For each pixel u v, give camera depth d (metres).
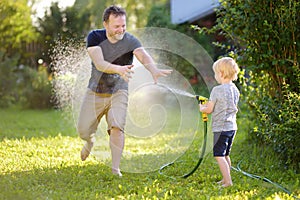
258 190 4.08
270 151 5.34
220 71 4.49
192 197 3.82
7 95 12.03
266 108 5.32
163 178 4.54
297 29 4.96
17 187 4.14
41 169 4.87
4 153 5.80
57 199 3.80
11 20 12.38
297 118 4.64
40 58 12.20
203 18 12.31
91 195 3.91
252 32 5.19
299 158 4.82
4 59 12.27
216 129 4.34
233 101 4.38
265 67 5.26
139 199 3.78
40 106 11.77
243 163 5.15
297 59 5.05
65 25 12.29
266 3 5.04
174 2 13.59
